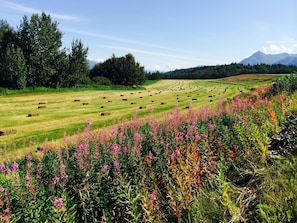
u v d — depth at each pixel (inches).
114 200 198.7
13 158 470.6
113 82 3533.5
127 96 2080.5
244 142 245.8
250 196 175.0
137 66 3666.3
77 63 2568.9
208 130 312.7
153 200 167.5
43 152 435.2
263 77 4303.6
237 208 159.8
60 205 173.5
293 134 263.9
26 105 1531.7
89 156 279.3
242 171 217.3
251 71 6072.8
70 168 272.5
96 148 299.6
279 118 326.0
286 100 462.0
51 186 226.5
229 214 162.7
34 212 191.2
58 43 2480.3
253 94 1005.2
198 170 193.5
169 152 259.8
